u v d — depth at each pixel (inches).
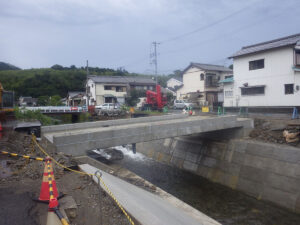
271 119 759.1
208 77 1546.5
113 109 1413.6
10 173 288.2
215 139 757.3
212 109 1250.0
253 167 590.6
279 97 959.6
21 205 210.8
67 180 286.0
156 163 881.5
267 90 1005.8
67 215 197.3
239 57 1123.9
